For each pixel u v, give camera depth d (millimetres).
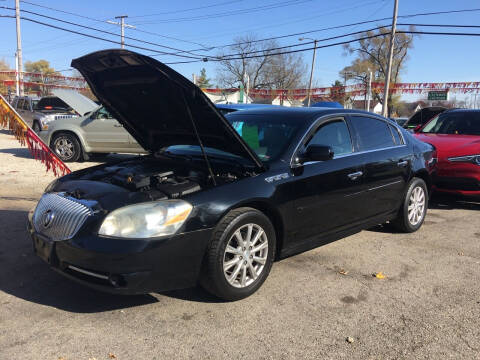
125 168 4105
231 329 3018
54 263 3152
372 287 3805
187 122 3850
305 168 3914
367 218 4730
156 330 2973
